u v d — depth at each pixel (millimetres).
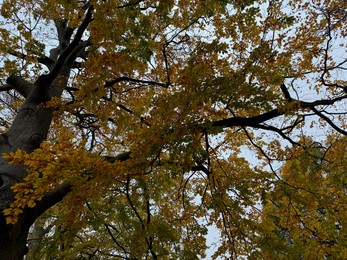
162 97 2801
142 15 3980
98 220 3533
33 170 2166
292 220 4066
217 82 2576
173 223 4270
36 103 4082
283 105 2605
